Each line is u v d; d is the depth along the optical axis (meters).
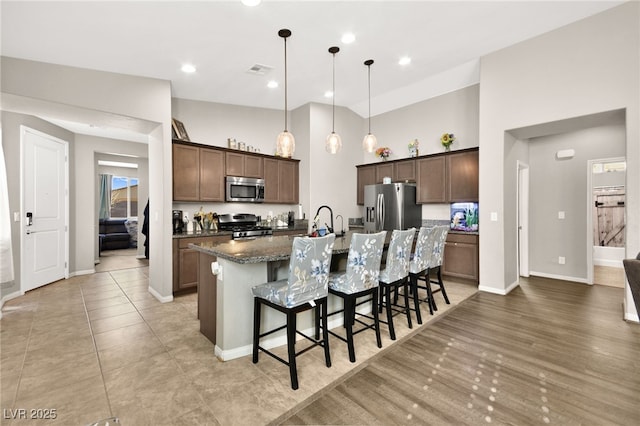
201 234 4.08
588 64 3.20
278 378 2.04
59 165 4.79
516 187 4.38
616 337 2.64
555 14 3.11
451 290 4.16
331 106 5.58
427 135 5.31
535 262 5.08
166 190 3.81
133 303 3.65
